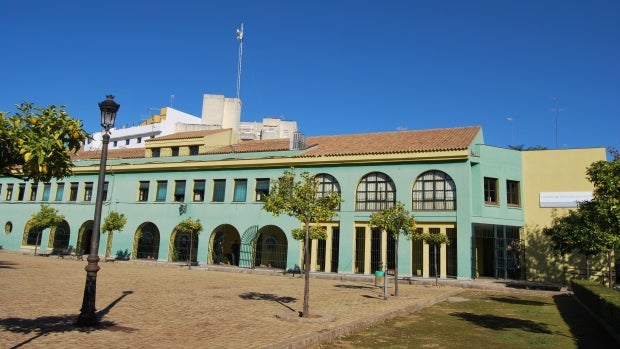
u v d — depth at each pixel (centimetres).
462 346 1086
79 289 1723
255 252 3431
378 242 3127
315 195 1450
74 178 4369
